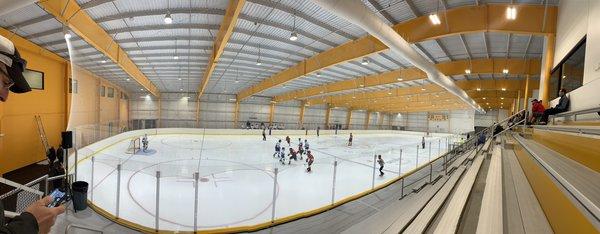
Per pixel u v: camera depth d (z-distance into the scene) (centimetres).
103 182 1015
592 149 302
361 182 1205
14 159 1255
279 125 4272
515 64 1275
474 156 966
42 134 1405
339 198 972
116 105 2752
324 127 4875
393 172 1432
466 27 781
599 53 544
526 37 1050
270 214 805
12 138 1242
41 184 816
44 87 1429
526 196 361
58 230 588
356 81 2036
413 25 870
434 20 766
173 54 1552
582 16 645
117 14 945
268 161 1667
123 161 1203
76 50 1455
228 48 1380
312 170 1401
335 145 2712
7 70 96
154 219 728
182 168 1142
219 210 818
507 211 300
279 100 3828
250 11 922
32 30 1125
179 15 959
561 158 389
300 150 1770
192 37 1211
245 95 3225
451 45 1156
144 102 3494
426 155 2180
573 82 717
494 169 543
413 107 4778
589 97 581
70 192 720
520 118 1319
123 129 2322
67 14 796
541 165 329
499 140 1352
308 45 1255
